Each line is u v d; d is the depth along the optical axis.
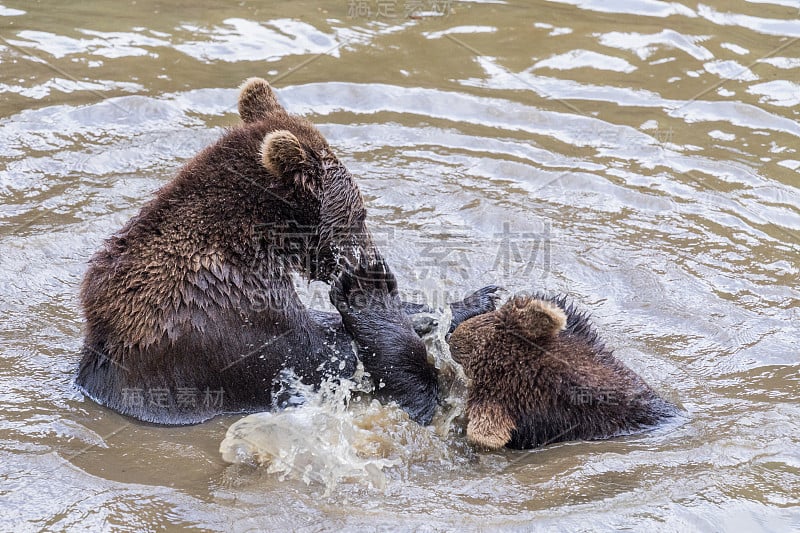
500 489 8.70
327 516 8.20
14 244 12.96
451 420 10.12
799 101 17.17
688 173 15.30
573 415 9.61
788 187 14.85
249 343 9.88
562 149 16.00
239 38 19.16
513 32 19.77
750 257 13.26
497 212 14.30
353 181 10.41
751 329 11.71
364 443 9.55
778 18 20.00
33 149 15.33
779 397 10.37
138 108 16.59
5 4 19.98
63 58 17.97
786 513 8.18
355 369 10.73
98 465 8.97
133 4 20.50
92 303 9.80
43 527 7.95
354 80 17.83
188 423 9.82
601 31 19.66
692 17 20.17
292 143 9.51
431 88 17.69
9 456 8.99
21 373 10.48
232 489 8.63
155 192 10.16
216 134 16.05
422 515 8.23
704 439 9.45
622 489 8.60
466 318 11.45
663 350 11.34
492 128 16.62
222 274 9.60
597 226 14.05
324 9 20.66
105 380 9.99
